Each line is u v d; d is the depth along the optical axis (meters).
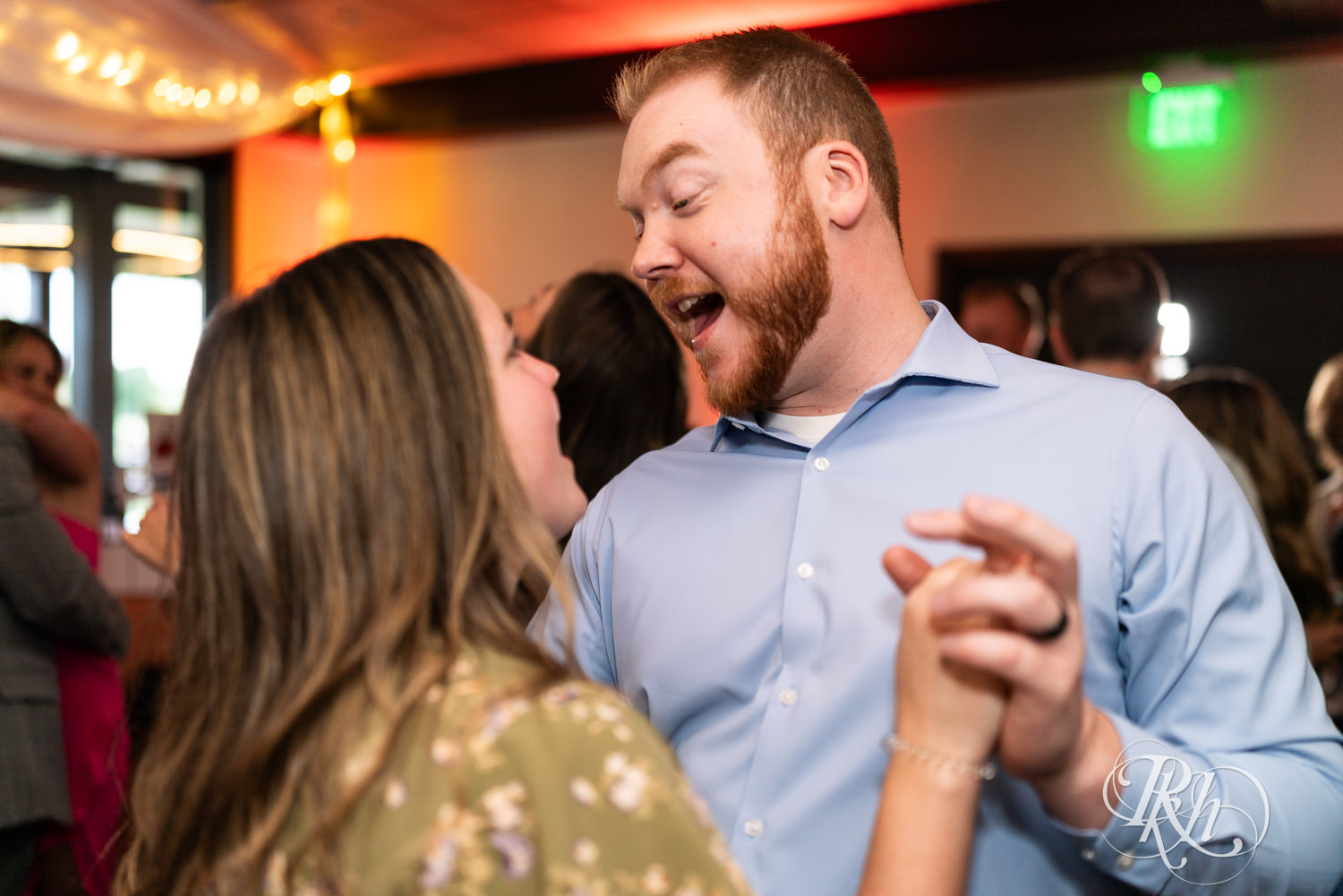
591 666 1.30
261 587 0.79
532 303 2.22
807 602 1.11
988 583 0.68
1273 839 0.91
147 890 0.83
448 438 0.82
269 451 0.80
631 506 1.29
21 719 1.99
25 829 2.02
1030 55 4.95
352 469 0.79
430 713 0.73
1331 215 4.96
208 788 0.78
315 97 6.20
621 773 0.72
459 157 7.13
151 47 4.64
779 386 1.17
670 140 1.11
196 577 0.83
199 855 0.77
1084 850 0.89
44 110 4.71
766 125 1.11
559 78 6.04
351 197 7.43
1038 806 1.00
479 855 0.69
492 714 0.72
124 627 2.19
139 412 6.52
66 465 2.60
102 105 4.75
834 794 1.04
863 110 1.18
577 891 0.69
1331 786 0.98
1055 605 0.68
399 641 0.77
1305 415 5.12
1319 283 5.07
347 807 0.71
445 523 0.81
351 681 0.76
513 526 0.83
